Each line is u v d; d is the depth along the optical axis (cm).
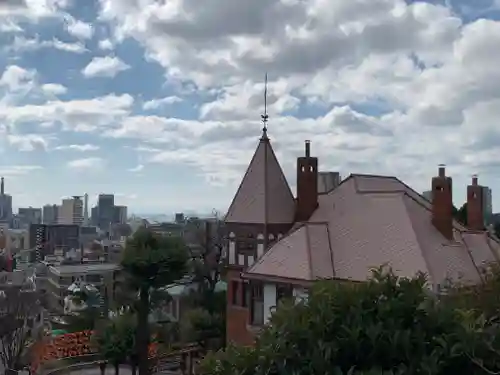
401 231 3192
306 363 1135
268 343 1185
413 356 1107
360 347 1132
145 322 3906
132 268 3766
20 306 5088
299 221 3697
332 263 3244
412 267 2973
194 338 5166
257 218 3675
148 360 4059
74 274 9350
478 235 3403
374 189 3703
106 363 4469
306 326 1170
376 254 3166
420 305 1165
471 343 1066
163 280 3822
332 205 3656
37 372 4709
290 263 3250
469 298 1560
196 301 6141
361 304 1180
